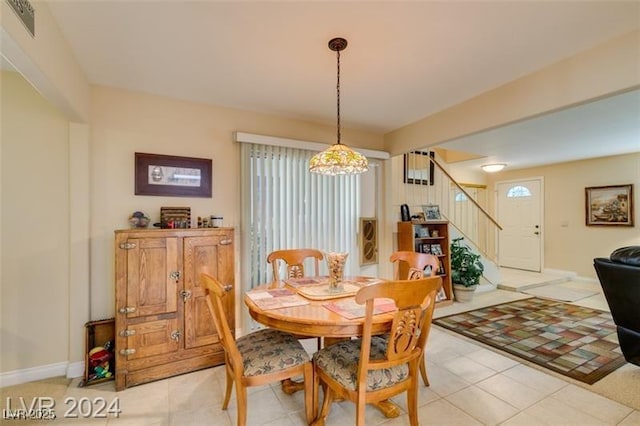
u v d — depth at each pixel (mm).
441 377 2363
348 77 2459
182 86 2605
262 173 3193
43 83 1706
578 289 5160
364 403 1541
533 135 3932
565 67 2199
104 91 2570
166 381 2316
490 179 7160
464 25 1804
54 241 2412
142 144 2705
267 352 1811
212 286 1652
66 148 2443
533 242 6410
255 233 3129
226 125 3080
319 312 1708
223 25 1790
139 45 1990
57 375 2395
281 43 1979
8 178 2297
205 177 2943
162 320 2350
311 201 3486
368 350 1521
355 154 2125
